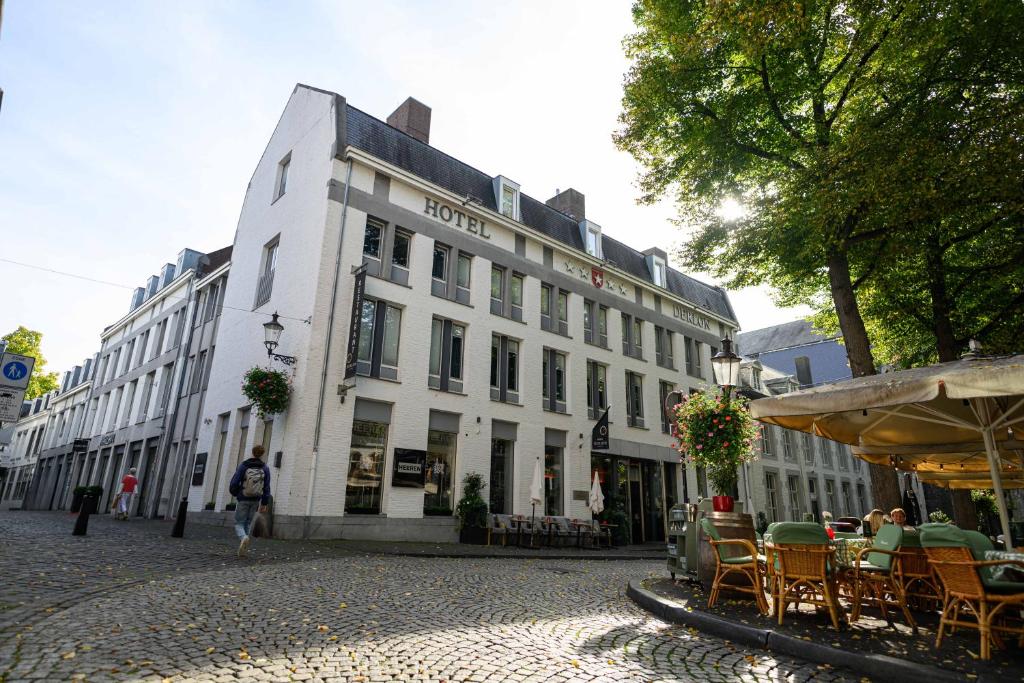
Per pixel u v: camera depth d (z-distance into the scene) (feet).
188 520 60.59
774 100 41.55
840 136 40.01
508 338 67.31
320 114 60.13
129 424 92.17
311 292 52.47
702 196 46.03
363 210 56.13
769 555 20.70
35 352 118.52
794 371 138.51
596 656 16.63
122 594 21.33
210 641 15.99
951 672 14.38
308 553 37.27
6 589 20.86
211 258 92.32
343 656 15.29
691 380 92.53
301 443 48.32
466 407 60.29
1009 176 32.58
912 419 26.66
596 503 62.90
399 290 57.26
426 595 24.85
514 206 70.74
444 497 57.36
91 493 40.45
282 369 53.01
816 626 19.24
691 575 28.12
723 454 27.96
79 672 13.08
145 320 101.40
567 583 31.37
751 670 15.79
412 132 68.39
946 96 35.96
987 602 16.72
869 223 40.70
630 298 84.94
